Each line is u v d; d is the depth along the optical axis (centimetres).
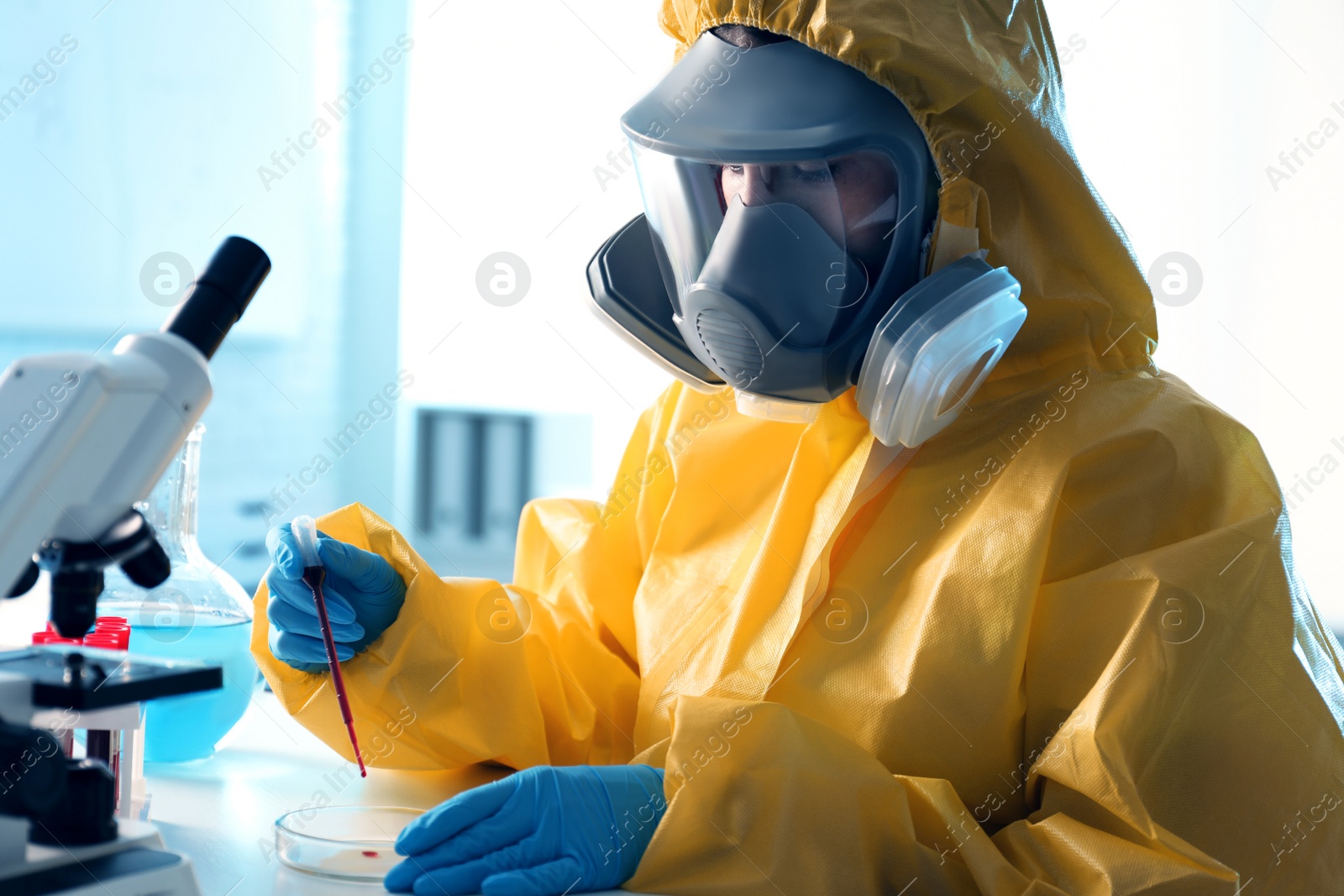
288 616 95
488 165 417
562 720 109
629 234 109
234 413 394
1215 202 297
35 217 351
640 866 73
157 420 55
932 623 88
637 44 401
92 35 356
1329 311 287
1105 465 91
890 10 87
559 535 131
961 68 86
